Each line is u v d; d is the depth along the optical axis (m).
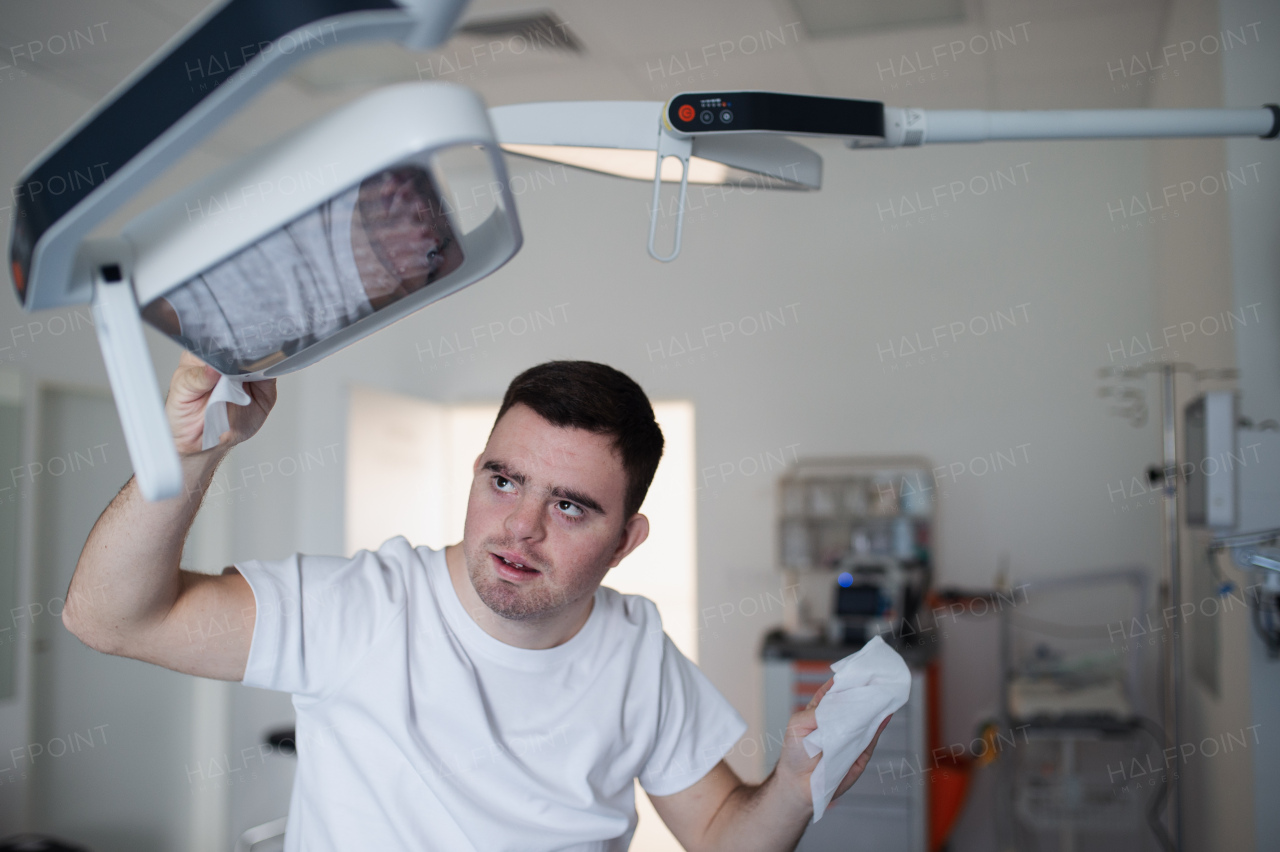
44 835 3.46
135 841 3.87
